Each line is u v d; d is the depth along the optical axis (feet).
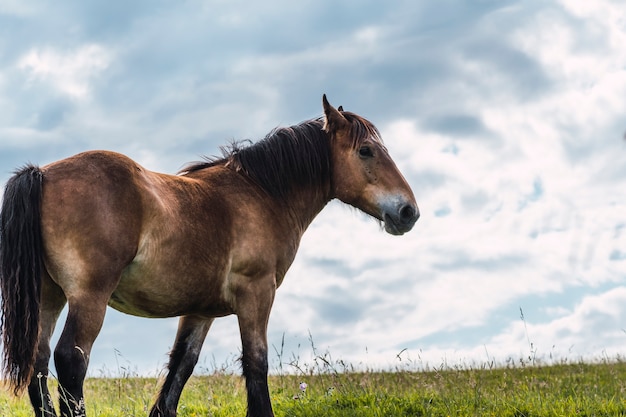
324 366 29.37
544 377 39.45
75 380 18.71
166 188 21.45
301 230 25.67
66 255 19.25
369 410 26.73
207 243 21.76
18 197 19.26
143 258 20.31
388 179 25.68
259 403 22.76
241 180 24.18
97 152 20.54
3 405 28.25
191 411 28.43
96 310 19.21
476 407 27.91
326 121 25.99
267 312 23.35
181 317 25.17
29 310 18.92
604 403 27.04
